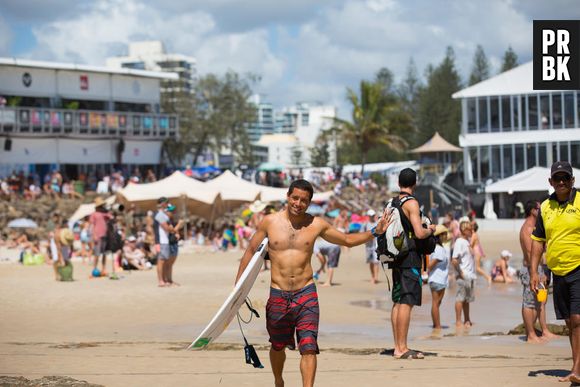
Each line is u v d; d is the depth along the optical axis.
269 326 10.29
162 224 30.14
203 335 9.53
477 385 11.17
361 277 35.22
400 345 14.19
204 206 58.84
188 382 11.60
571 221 11.28
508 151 81.62
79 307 24.61
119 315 22.75
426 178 87.56
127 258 39.25
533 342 17.39
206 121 117.50
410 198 14.11
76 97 87.44
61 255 33.06
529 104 80.81
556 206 11.44
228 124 118.12
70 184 76.62
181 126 115.31
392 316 14.30
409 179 14.16
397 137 116.19
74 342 17.11
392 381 11.56
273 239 10.23
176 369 12.77
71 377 11.84
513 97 81.25
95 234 34.66
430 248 14.14
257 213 58.50
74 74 87.19
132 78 92.69
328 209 75.56
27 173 82.94
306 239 10.21
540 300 12.00
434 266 19.45
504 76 81.38
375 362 13.55
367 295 28.16
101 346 16.22
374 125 114.38
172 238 30.47
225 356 14.44
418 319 22.25
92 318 22.22
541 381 11.45
